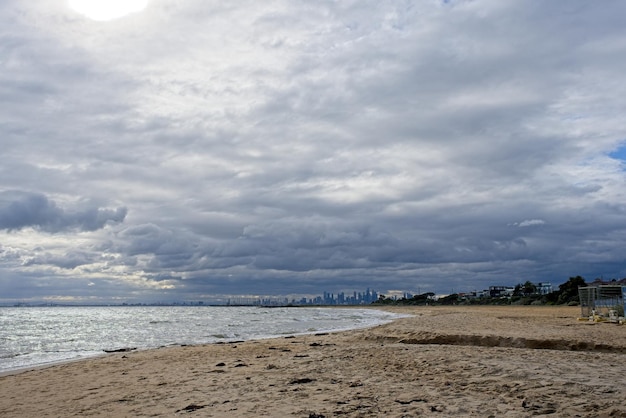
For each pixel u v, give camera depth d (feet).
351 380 34.88
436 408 24.97
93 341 105.19
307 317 238.07
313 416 24.22
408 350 51.26
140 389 35.22
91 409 28.94
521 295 439.22
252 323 180.55
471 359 42.24
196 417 25.04
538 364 38.22
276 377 37.40
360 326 135.23
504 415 23.09
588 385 28.91
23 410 29.81
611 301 98.17
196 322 203.72
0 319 268.00
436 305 513.45
